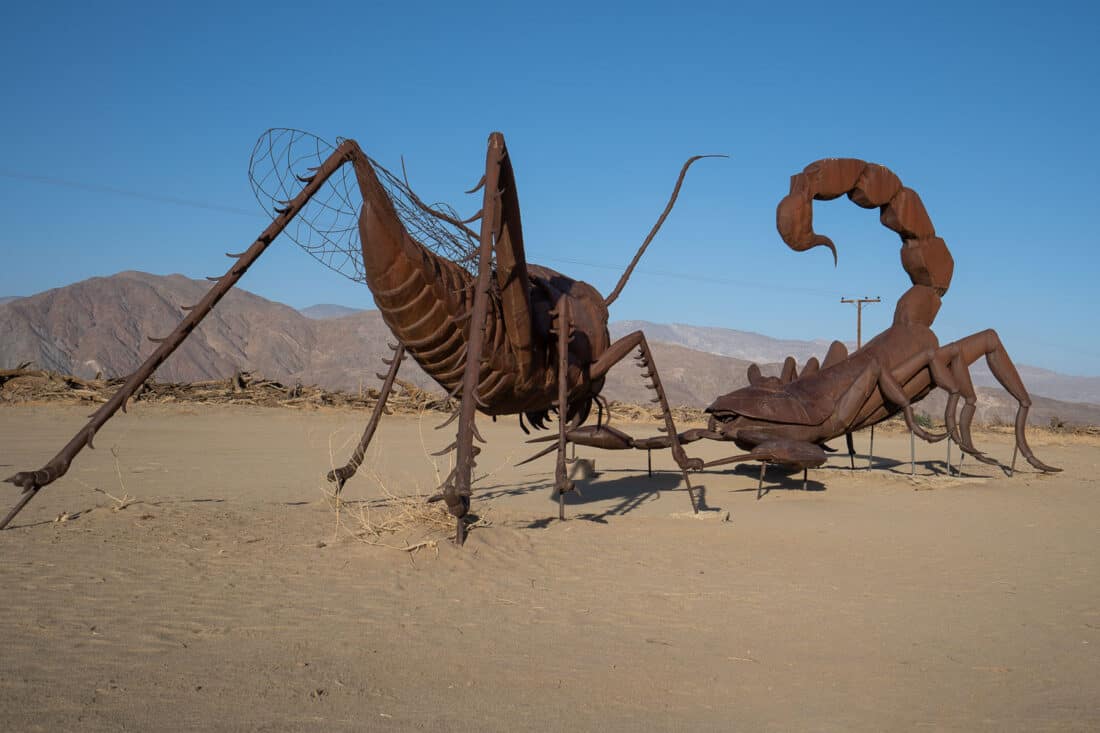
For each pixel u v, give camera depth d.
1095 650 6.14
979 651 6.08
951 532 11.34
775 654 5.89
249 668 5.03
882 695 5.12
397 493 12.95
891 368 17.22
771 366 124.81
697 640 6.15
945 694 5.16
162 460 17.05
